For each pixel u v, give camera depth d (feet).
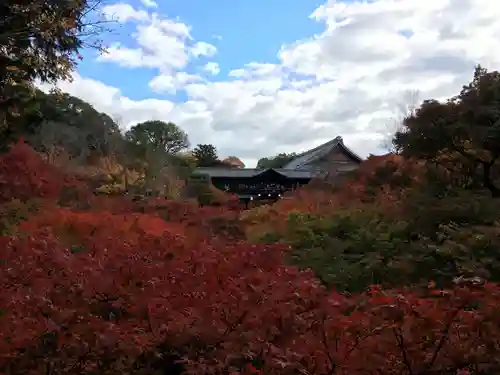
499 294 9.26
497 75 30.53
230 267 12.01
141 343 8.64
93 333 8.57
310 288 10.14
